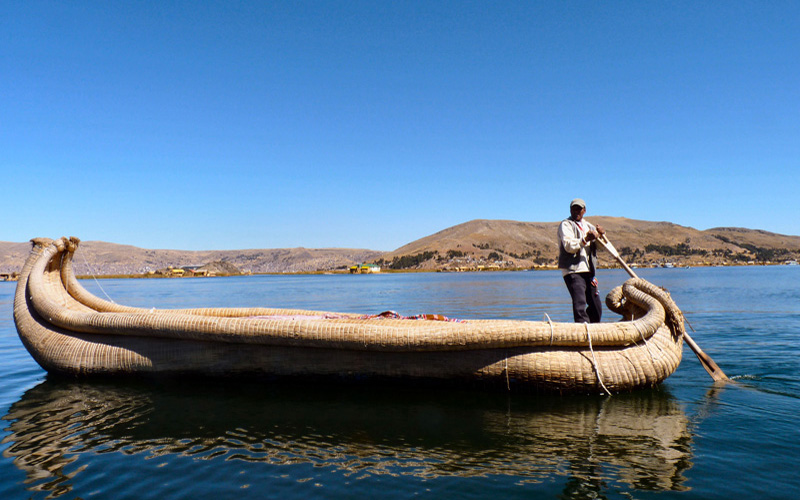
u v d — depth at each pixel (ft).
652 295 19.39
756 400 16.72
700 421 14.64
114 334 21.18
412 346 17.43
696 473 11.18
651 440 13.20
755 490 10.36
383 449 12.93
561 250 21.86
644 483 10.75
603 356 17.20
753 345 27.25
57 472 11.89
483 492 10.43
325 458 12.42
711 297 69.46
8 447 13.58
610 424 14.47
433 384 18.30
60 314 21.99
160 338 20.39
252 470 11.76
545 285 135.54
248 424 15.10
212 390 19.12
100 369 20.97
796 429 13.91
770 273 240.94
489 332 16.93
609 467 11.57
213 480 11.25
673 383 19.11
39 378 22.17
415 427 14.55
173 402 17.61
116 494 10.69
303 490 10.66
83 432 14.67
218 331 18.98
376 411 16.16
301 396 18.07
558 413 15.55
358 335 17.79
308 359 18.99
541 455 12.34
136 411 16.63
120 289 169.37
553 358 17.07
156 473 11.71
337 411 16.22
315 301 83.25
